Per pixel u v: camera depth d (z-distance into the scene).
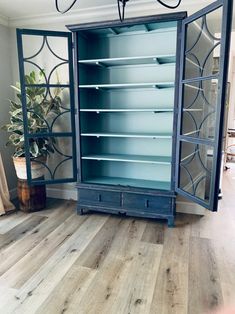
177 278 1.86
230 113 6.35
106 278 1.86
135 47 2.85
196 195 2.53
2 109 3.30
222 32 1.86
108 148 3.17
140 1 2.70
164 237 2.45
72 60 2.71
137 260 2.08
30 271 1.94
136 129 3.02
